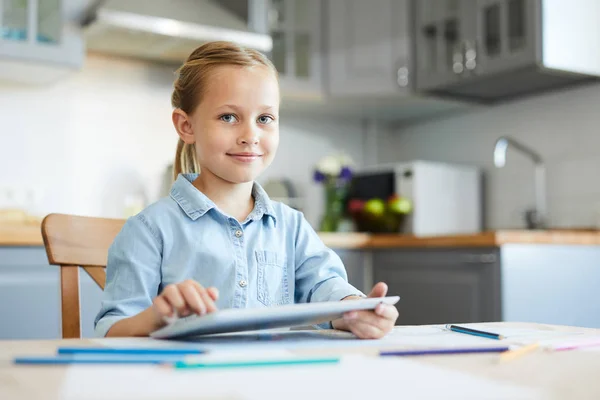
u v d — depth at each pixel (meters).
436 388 0.46
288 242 1.11
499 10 2.80
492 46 2.81
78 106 2.77
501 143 2.76
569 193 2.86
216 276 1.00
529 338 0.74
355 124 3.58
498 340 0.72
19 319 2.11
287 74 2.96
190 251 0.99
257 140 1.00
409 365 0.55
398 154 3.68
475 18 2.79
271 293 1.05
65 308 1.09
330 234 2.64
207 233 1.01
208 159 1.02
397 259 2.67
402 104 3.25
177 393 0.44
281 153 3.33
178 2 2.54
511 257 2.25
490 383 0.48
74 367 0.54
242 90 0.99
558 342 0.68
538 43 2.57
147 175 2.88
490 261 2.28
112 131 2.83
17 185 2.62
